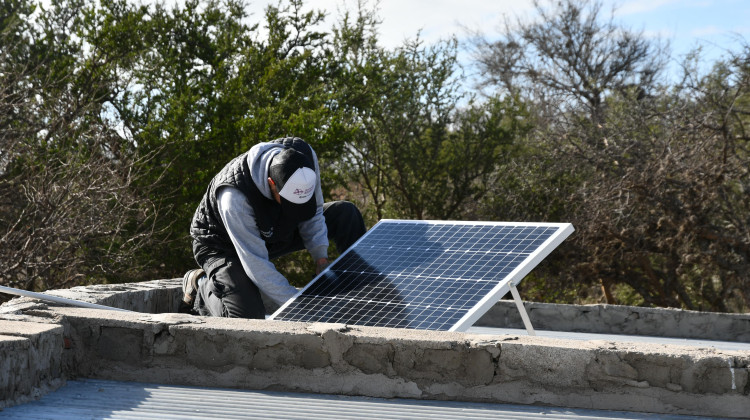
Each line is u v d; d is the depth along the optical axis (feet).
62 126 40.09
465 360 8.80
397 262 12.78
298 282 53.11
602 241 52.29
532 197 57.88
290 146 14.73
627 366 8.49
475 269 11.55
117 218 39.45
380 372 8.92
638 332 20.02
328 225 16.40
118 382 9.23
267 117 50.90
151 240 42.34
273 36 60.34
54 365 8.82
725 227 49.90
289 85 58.08
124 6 55.26
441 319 10.34
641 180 48.08
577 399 8.57
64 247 38.06
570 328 20.11
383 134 68.90
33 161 37.99
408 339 8.90
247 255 13.39
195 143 49.67
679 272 51.65
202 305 14.78
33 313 9.55
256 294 13.70
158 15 56.03
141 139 47.96
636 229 49.21
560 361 8.62
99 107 45.70
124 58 50.70
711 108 50.49
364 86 66.95
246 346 9.13
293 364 9.05
